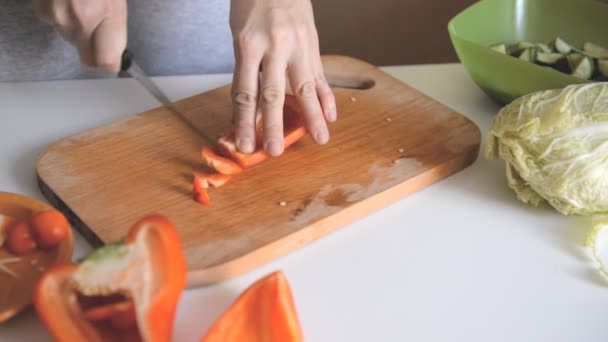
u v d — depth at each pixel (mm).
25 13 1379
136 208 1000
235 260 915
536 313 904
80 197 1011
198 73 1620
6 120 1213
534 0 1457
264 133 1062
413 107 1285
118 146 1129
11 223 917
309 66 1099
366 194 1053
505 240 1028
